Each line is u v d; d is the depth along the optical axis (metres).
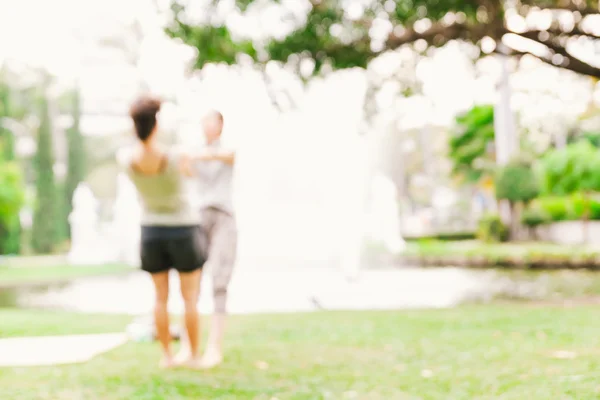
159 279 4.39
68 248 34.44
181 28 8.36
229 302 10.13
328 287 11.88
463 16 9.40
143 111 4.11
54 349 5.35
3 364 4.69
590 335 5.43
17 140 42.34
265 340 5.66
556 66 9.52
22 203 25.00
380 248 17.53
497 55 9.67
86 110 49.16
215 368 4.43
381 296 10.82
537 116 36.97
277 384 3.92
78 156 37.09
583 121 39.06
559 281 13.41
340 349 5.12
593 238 23.89
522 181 24.88
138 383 3.93
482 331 5.87
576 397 3.34
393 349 5.08
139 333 5.78
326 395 3.61
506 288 12.07
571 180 22.77
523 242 25.25
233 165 4.91
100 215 49.06
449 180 54.66
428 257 17.84
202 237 4.63
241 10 8.28
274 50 8.84
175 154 4.17
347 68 9.45
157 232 4.25
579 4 8.93
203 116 4.87
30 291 14.21
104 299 12.23
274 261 14.95
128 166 4.16
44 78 43.34
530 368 4.19
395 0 8.38
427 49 9.91
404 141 57.38
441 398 3.52
